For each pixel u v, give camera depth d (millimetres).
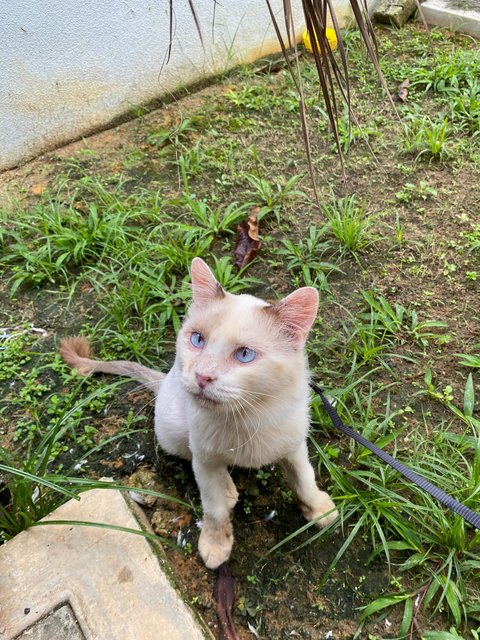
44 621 420
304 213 868
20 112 956
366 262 790
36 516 490
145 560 451
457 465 556
